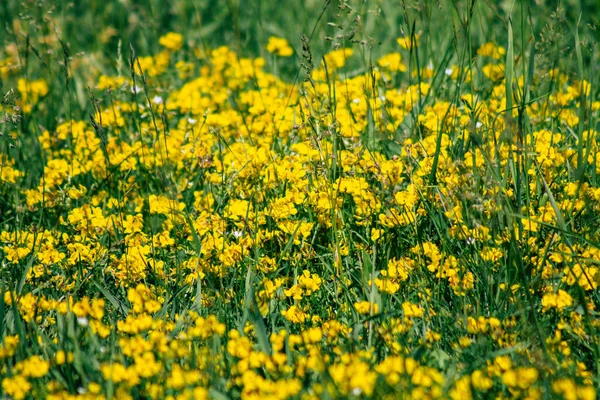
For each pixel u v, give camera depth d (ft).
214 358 11.67
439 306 13.20
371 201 15.24
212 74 25.67
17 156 21.16
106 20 33.14
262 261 14.51
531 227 14.24
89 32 32.22
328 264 14.55
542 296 13.32
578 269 13.28
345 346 11.68
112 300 13.75
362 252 14.47
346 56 23.06
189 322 12.61
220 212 16.43
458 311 13.21
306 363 11.12
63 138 20.81
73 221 15.98
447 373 11.11
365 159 16.14
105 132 21.47
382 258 14.60
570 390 9.82
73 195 17.49
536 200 15.11
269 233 15.10
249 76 23.63
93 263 14.98
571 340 12.37
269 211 15.51
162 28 32.96
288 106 21.13
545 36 19.47
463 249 14.43
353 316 13.23
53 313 13.91
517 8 27.86
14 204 18.57
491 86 20.75
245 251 14.84
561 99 19.15
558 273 13.42
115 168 17.87
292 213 15.30
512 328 12.39
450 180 14.76
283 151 18.30
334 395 10.16
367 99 18.21
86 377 11.20
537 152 15.61
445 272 13.75
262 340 11.92
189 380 10.62
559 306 12.19
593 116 18.76
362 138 19.43
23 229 17.20
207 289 14.10
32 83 23.99
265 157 16.72
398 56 22.50
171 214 15.64
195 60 27.99
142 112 22.09
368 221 15.14
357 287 14.39
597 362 11.55
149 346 11.34
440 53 23.75
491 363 11.53
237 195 16.83
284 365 11.50
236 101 22.49
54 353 11.99
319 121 15.99
